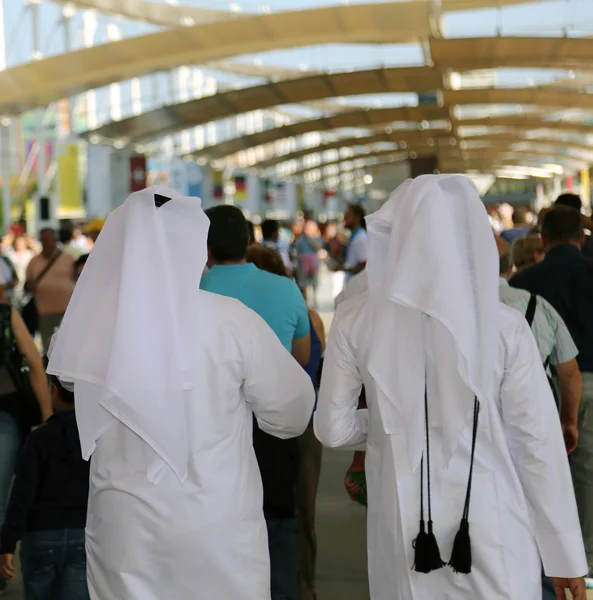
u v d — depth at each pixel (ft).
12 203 130.31
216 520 9.09
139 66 80.23
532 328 13.20
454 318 8.56
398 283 8.66
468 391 8.88
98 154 148.15
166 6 96.63
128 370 8.54
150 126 110.01
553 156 213.87
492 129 185.16
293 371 9.71
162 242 8.93
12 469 15.34
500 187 322.34
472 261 8.87
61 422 12.27
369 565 9.69
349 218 40.63
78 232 60.03
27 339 15.62
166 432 8.73
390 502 9.25
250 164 180.75
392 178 278.05
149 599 9.08
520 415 9.00
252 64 132.77
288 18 75.82
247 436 9.61
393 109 135.74
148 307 8.76
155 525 9.00
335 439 9.82
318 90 105.81
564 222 16.53
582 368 16.15
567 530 9.08
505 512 9.03
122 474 9.16
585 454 16.02
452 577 9.04
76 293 9.18
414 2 74.28
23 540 12.41
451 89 115.24
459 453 9.01
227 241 14.33
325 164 229.86
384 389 9.07
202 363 9.14
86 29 112.27
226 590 9.15
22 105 85.30
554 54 82.48
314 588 16.60
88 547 9.49
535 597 9.14
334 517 21.88
